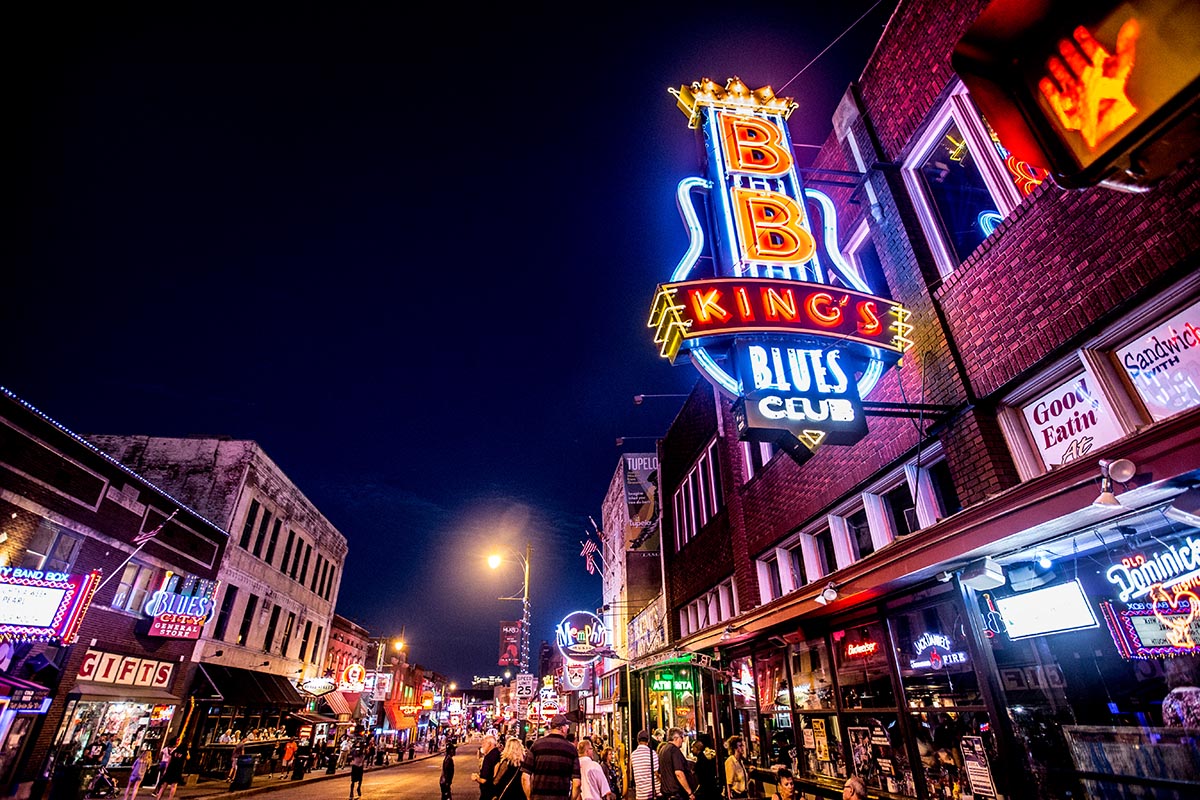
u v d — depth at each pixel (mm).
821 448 10117
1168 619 4383
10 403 14438
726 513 14164
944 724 6402
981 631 5859
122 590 18453
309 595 32750
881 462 8414
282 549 29062
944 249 7949
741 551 12906
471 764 39469
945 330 7352
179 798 17172
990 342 6695
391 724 47719
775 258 8359
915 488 7906
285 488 29266
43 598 13359
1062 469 4414
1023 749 5379
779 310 7133
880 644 7555
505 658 36688
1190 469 3635
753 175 9109
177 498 24344
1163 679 4391
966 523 5320
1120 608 4754
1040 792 5191
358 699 37469
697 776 8805
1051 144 1680
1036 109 1698
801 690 9469
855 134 9898
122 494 18250
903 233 8336
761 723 10773
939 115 8242
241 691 23062
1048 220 6125
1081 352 5703
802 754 9234
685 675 15773
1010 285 6516
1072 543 4930
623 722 23094
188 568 21422
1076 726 4961
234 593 24516
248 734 25609
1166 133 1486
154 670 19656
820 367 6969
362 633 42938
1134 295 5152
